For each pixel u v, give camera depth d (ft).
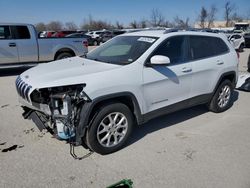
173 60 16.12
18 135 15.67
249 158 13.69
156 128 17.06
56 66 15.28
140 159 13.38
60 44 35.96
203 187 11.38
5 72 36.78
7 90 26.35
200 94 18.06
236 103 23.00
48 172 12.17
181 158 13.55
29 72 15.03
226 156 13.84
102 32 114.52
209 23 198.49
